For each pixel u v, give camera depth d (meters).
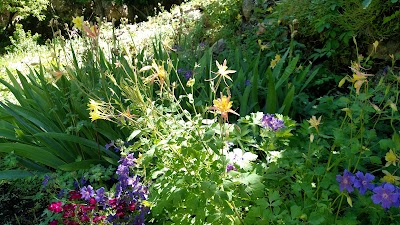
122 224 2.09
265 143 2.00
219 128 1.79
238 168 1.83
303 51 4.00
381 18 3.46
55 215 2.38
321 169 1.85
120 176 2.16
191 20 6.20
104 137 2.92
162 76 1.95
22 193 2.87
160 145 1.86
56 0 12.57
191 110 2.99
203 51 4.23
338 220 1.72
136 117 2.34
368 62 3.41
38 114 3.09
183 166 1.83
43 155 2.80
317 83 3.39
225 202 1.71
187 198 1.81
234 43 4.62
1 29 12.40
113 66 3.27
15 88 3.52
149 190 2.14
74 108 2.85
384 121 2.68
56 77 2.39
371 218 1.75
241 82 3.22
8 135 3.09
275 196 1.75
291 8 4.08
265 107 2.96
